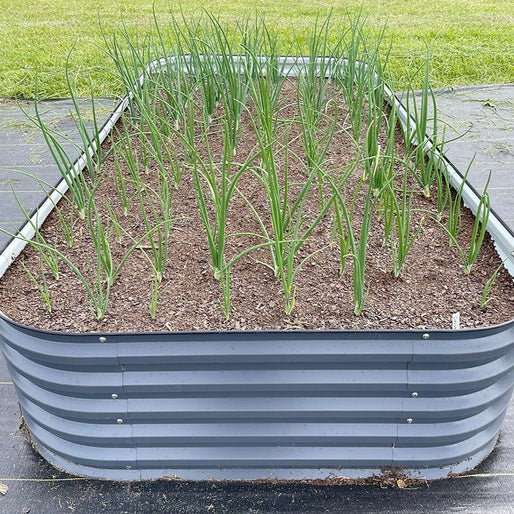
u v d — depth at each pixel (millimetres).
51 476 1675
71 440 1624
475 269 1832
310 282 1778
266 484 1645
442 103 4188
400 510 1567
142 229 2105
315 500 1596
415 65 5008
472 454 1648
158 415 1553
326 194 2301
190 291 1747
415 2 8219
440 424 1573
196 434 1577
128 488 1638
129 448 1623
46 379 1531
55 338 1488
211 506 1585
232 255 1924
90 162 2238
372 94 2545
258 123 2924
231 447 1618
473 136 3664
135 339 1473
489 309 1637
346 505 1581
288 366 1491
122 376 1510
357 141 2646
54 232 2092
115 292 1751
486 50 5438
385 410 1527
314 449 1615
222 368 1500
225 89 2754
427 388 1492
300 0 8336
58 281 1812
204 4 8023
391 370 1493
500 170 3299
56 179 3293
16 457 1735
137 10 7797
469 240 1988
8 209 3023
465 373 1490
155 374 1510
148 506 1587
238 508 1578
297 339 1467
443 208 2117
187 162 2459
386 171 2152
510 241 1792
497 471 1669
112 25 6840
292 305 1629
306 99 2537
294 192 2318
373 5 7930
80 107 4199
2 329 1592
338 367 1494
